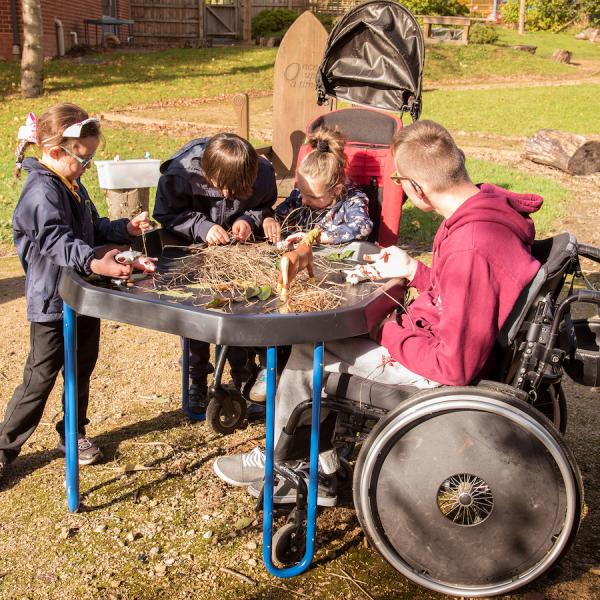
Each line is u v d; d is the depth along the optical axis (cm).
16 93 1496
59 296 280
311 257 246
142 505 297
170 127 1255
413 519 237
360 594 251
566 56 2486
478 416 227
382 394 240
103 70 1836
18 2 1842
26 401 298
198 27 2553
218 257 288
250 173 298
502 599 246
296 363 255
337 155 352
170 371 426
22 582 255
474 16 3506
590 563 265
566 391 409
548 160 1065
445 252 229
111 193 517
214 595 249
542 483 229
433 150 238
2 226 703
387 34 409
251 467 296
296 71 570
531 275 224
